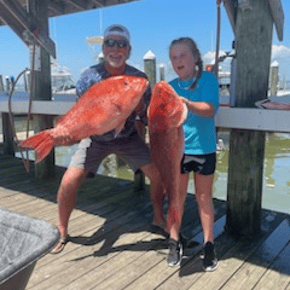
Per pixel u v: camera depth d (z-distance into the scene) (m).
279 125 2.50
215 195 6.38
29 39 4.41
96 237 3.07
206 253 2.49
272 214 3.65
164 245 2.89
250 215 3.02
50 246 1.39
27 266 1.27
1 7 4.20
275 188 6.74
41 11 4.41
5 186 4.73
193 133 2.34
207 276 2.40
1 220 1.66
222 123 2.80
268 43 2.82
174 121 1.99
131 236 3.09
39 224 1.56
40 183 4.88
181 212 2.54
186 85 2.35
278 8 2.77
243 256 2.69
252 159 2.92
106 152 2.79
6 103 4.51
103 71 2.63
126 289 2.25
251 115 2.63
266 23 2.75
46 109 4.06
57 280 2.36
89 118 2.06
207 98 2.22
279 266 2.53
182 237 2.97
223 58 3.02
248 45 2.79
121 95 2.00
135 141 2.84
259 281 2.34
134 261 2.62
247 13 2.76
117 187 4.79
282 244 2.90
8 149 7.22
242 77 2.86
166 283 2.32
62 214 2.84
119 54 2.48
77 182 2.75
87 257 2.69
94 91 2.05
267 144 11.29
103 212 3.75
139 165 2.84
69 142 2.14
